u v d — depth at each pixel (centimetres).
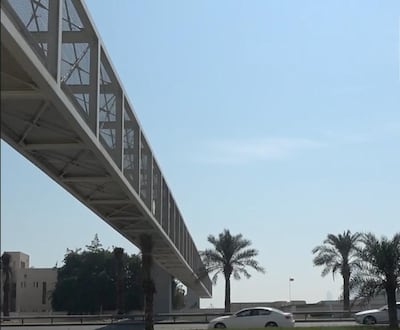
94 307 9612
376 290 3244
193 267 7556
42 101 1769
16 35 1338
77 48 1988
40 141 2152
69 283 9725
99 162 2433
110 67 2450
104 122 2405
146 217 3619
